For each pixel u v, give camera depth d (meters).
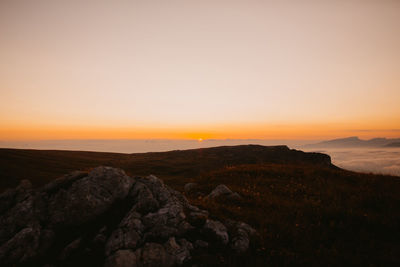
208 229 8.60
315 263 7.46
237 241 8.29
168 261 7.08
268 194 16.14
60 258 7.14
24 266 6.91
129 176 11.32
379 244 8.73
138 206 9.34
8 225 8.02
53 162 71.00
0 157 64.25
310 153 103.94
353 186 18.05
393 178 19.48
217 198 14.37
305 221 10.94
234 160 97.31
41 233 7.84
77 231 8.36
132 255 6.97
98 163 83.94
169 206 9.68
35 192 9.53
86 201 8.78
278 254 7.89
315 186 18.16
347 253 8.05
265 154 108.81
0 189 37.56
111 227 8.55
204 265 7.08
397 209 12.06
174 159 106.31
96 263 7.02
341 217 11.17
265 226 10.18
